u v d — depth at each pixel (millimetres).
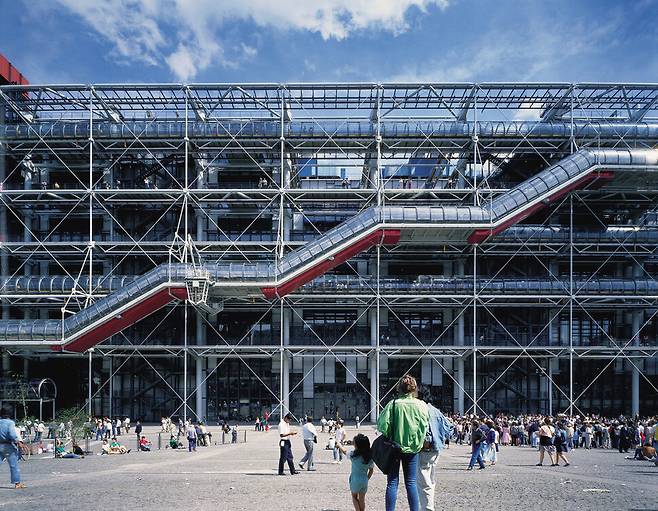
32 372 45469
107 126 41125
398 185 47875
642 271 44625
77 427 27312
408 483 6512
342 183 47250
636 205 44688
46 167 45562
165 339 44531
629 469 17578
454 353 42781
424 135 41219
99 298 40156
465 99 40969
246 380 45250
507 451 26875
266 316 45250
